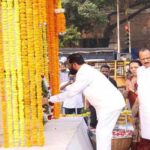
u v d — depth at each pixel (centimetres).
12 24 559
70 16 3716
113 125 671
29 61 560
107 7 4119
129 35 4047
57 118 819
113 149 702
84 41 4134
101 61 1997
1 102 585
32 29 559
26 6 557
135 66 771
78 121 781
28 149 550
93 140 750
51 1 798
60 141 590
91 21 3797
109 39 4225
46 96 654
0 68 560
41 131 563
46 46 750
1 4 557
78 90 664
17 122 564
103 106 663
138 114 692
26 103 562
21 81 561
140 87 660
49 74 798
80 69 670
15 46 559
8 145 565
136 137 695
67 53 2708
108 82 680
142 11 4488
